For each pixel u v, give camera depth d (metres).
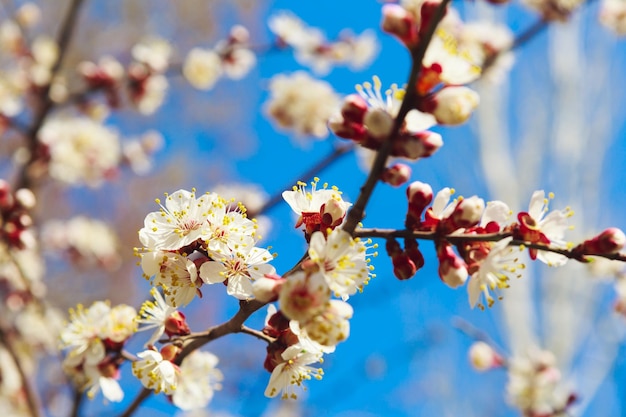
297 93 5.93
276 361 2.31
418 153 1.90
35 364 5.53
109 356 2.81
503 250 2.20
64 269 9.49
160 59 6.16
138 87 6.08
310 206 2.25
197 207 2.30
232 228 2.28
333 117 2.06
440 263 2.15
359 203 2.01
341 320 2.00
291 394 2.38
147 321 2.54
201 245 2.29
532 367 5.15
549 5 5.38
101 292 9.65
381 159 1.92
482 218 2.23
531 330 8.02
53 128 6.01
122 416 2.92
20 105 6.23
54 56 5.99
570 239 8.46
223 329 2.38
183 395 2.78
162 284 2.27
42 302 4.96
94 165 6.10
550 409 5.08
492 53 5.44
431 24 1.80
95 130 6.12
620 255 2.16
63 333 2.82
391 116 1.95
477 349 5.23
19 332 5.05
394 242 2.17
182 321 2.53
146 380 2.46
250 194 4.81
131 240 10.36
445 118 1.89
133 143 6.75
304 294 1.96
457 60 1.92
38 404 4.05
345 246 2.03
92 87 5.96
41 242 6.32
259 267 2.23
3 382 4.50
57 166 5.84
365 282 2.06
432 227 2.19
